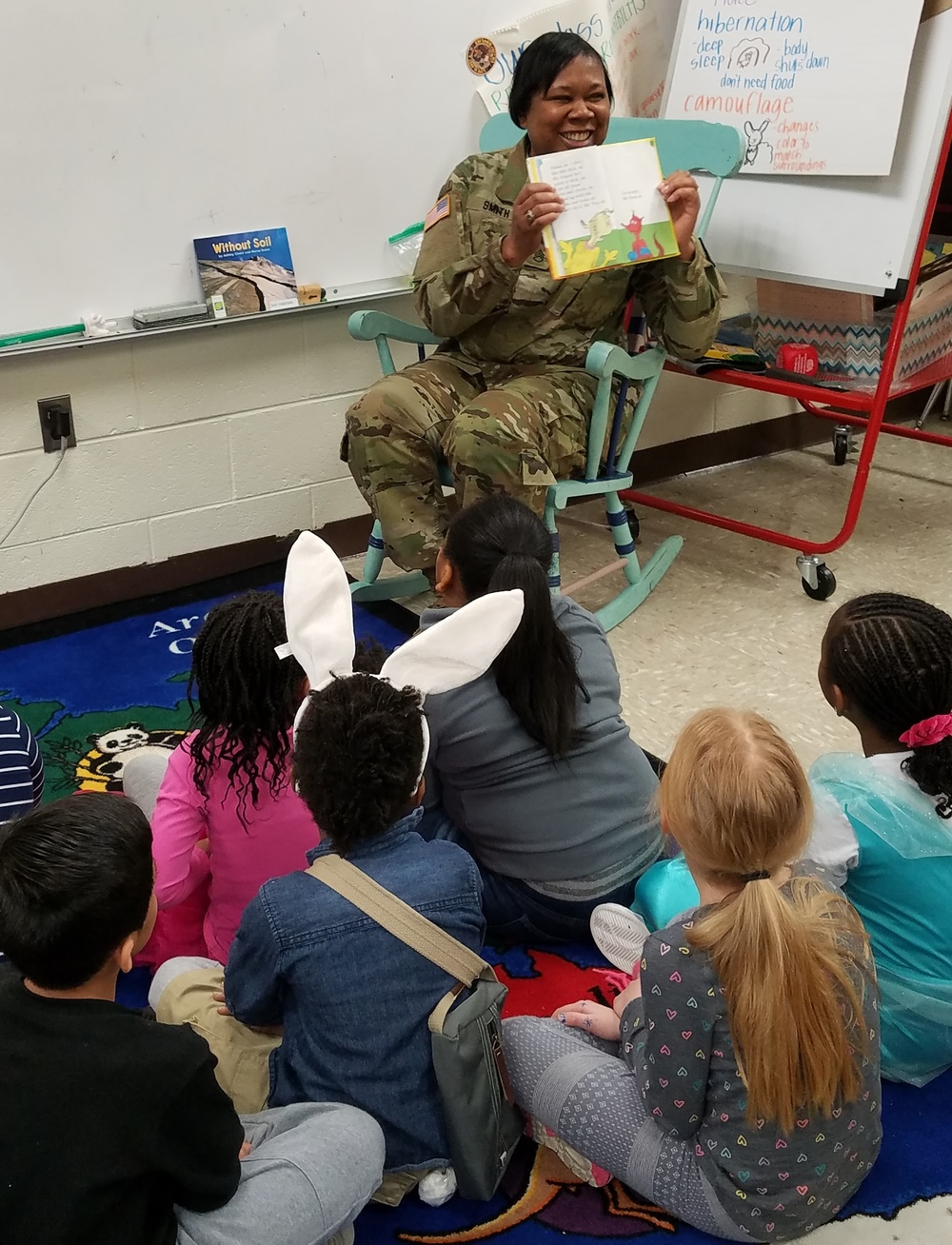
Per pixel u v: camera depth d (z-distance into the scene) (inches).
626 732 65.3
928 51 92.7
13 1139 38.2
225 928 61.2
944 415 151.6
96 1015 40.3
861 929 47.2
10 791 60.1
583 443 99.0
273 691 56.2
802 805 46.4
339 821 49.2
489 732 61.1
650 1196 50.4
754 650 99.7
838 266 100.3
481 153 102.0
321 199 105.0
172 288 100.9
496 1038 50.4
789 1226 48.5
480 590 65.6
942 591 108.2
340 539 118.6
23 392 96.2
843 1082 44.8
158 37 92.6
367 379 113.7
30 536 101.6
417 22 103.3
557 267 88.5
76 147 92.4
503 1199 53.5
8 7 86.3
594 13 109.0
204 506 109.4
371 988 48.1
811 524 123.7
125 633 102.8
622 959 63.2
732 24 103.5
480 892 51.6
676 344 97.3
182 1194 41.9
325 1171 45.3
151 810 68.3
